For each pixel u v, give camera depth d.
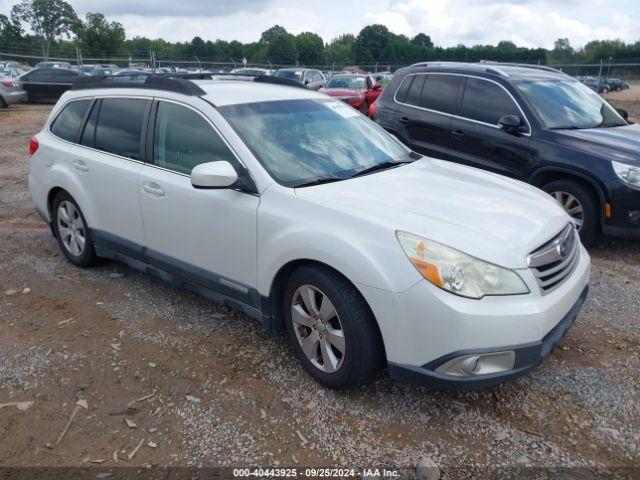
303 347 3.36
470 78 6.93
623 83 33.84
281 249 3.24
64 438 2.89
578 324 4.09
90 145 4.71
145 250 4.27
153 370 3.49
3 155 10.88
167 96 4.11
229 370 3.49
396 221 2.97
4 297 4.51
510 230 3.05
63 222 5.12
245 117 3.82
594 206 5.62
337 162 3.82
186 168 3.89
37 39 88.19
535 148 6.06
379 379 3.39
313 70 23.81
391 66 42.47
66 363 3.56
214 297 3.88
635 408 3.13
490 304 2.75
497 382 2.81
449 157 7.00
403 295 2.80
